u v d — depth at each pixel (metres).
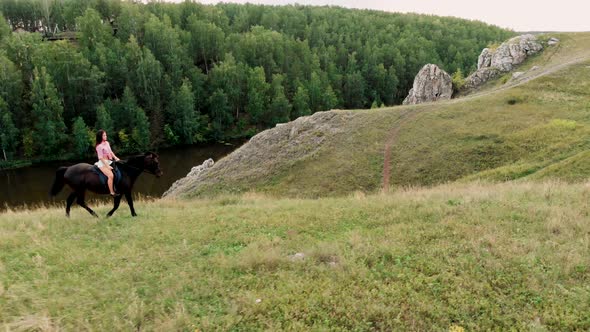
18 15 120.50
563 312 7.38
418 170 31.28
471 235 11.01
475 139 33.12
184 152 77.12
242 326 7.39
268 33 114.12
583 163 22.92
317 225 13.63
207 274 9.59
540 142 30.20
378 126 39.31
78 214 15.98
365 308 7.70
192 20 111.94
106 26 97.00
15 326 7.29
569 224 11.34
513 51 72.00
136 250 11.40
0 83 68.94
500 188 17.97
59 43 80.94
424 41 132.75
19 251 11.27
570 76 43.03
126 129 77.50
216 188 36.91
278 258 10.13
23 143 69.44
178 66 88.94
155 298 8.46
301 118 44.38
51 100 69.38
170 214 16.11
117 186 14.56
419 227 12.20
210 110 90.88
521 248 9.88
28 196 49.88
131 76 82.81
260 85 94.88
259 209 16.86
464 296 7.99
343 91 113.75
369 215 14.46
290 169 36.16
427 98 68.75
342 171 33.53
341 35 132.25
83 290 8.76
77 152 71.19
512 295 7.99
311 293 8.36
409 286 8.45
